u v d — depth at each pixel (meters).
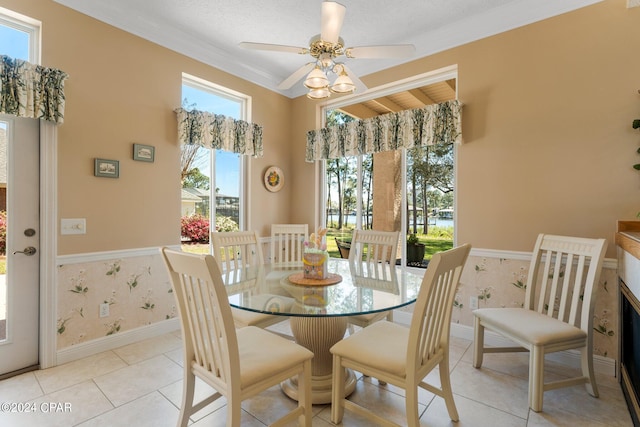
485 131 2.74
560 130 2.41
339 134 3.62
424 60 3.08
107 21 2.57
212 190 3.48
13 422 1.72
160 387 2.06
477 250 2.78
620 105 2.20
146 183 2.82
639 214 2.04
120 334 2.64
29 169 2.25
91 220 2.49
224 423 1.72
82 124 2.44
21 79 2.08
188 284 1.44
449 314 1.69
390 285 2.06
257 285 2.04
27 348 2.25
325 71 2.34
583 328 1.97
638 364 1.75
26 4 2.19
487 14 2.68
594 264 1.96
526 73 2.55
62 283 2.35
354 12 2.66
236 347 1.33
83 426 1.69
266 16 2.74
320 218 4.04
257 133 3.66
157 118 2.90
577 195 2.35
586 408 1.85
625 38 2.18
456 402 1.92
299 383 1.62
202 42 3.16
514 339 1.98
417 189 3.31
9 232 2.19
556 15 2.43
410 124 3.05
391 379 1.54
